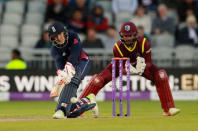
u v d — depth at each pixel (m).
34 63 57.69
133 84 55.44
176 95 55.66
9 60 60.25
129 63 30.92
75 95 29.88
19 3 72.25
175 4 69.62
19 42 67.62
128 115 31.38
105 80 32.22
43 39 60.88
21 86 55.91
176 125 25.03
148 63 31.86
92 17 65.06
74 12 65.00
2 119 30.25
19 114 37.50
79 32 65.06
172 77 55.62
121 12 69.25
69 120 27.47
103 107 46.22
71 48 29.70
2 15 70.69
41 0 73.00
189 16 65.75
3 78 55.94
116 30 67.44
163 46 63.00
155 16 67.06
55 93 28.45
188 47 62.84
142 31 58.62
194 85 55.56
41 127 23.84
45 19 67.31
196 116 31.56
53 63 57.53
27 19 70.19
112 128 23.52
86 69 30.72
